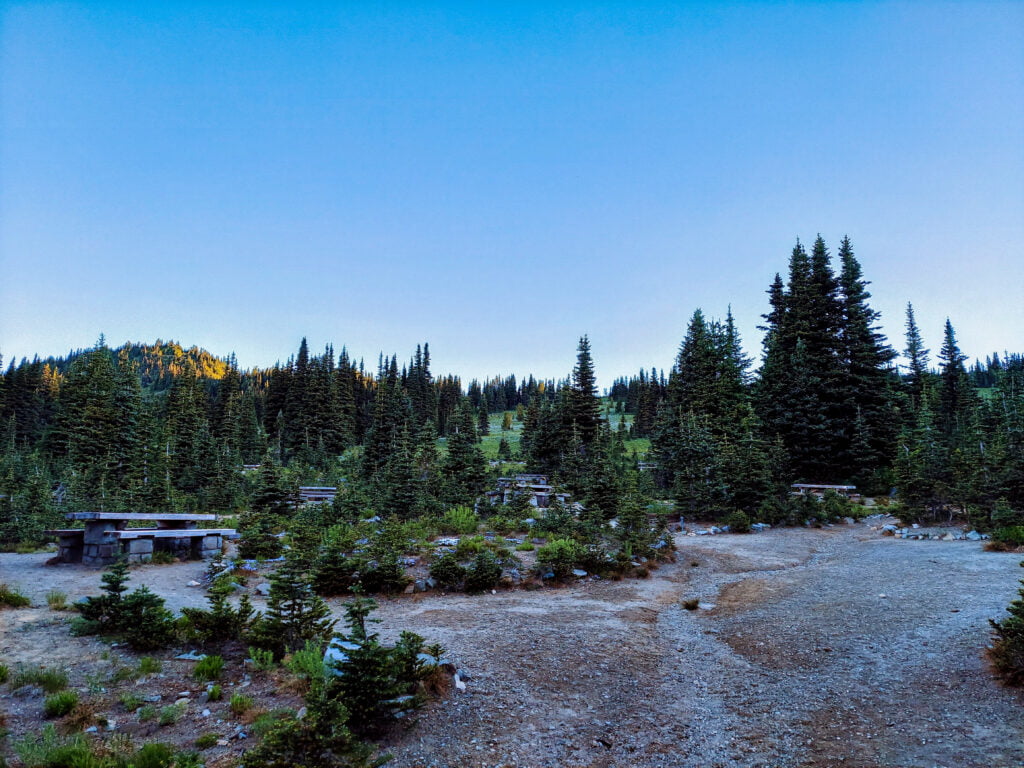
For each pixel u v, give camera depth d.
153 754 5.23
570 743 6.52
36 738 5.57
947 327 57.19
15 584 11.78
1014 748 5.91
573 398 46.59
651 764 6.11
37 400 69.75
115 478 32.12
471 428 60.00
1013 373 49.25
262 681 7.23
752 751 6.36
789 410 37.84
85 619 8.70
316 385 69.62
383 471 33.16
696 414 40.47
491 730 6.64
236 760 5.31
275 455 54.59
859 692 7.79
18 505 19.88
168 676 7.33
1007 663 7.68
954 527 21.56
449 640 9.60
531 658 9.03
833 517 25.97
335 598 12.52
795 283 44.59
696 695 8.09
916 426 42.09
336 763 5.02
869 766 5.82
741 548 20.14
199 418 54.84
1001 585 12.62
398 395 78.31
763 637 10.52
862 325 39.69
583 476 28.98
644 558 17.36
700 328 46.66
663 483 37.84
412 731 6.32
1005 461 21.94
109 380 48.59
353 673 6.27
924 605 11.60
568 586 14.38
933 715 6.88
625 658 9.40
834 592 13.36
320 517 20.95
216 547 16.72
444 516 22.53
